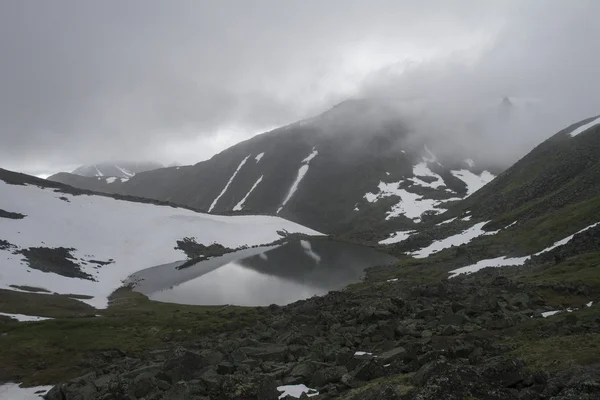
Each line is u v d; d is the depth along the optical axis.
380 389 20.44
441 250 135.62
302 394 27.72
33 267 111.06
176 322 69.69
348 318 51.84
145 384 32.81
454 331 38.31
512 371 20.17
